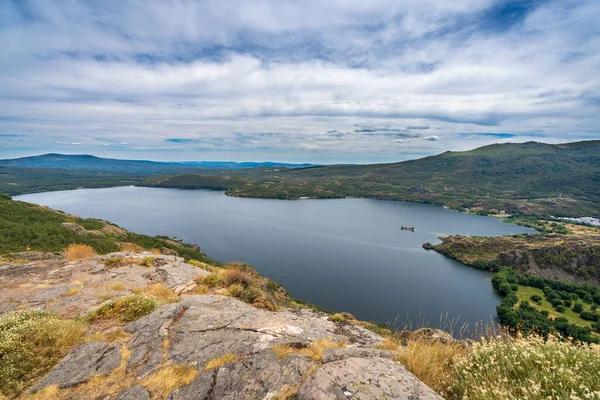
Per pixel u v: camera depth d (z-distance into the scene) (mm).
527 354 4180
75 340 6859
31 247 34438
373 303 87750
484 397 3621
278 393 4227
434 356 5121
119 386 5055
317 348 5496
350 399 3658
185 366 5359
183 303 8711
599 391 3318
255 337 6047
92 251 18000
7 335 6332
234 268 13766
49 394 4938
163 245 66938
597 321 67375
